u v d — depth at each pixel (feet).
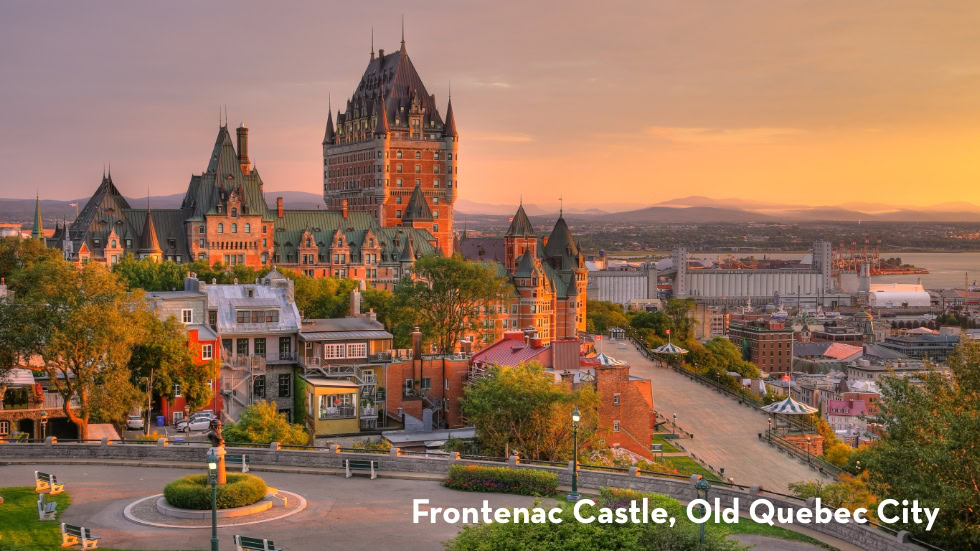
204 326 396.16
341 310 609.42
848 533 189.98
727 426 538.88
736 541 167.53
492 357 418.72
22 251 617.62
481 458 257.55
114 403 312.91
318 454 245.24
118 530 194.08
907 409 217.15
